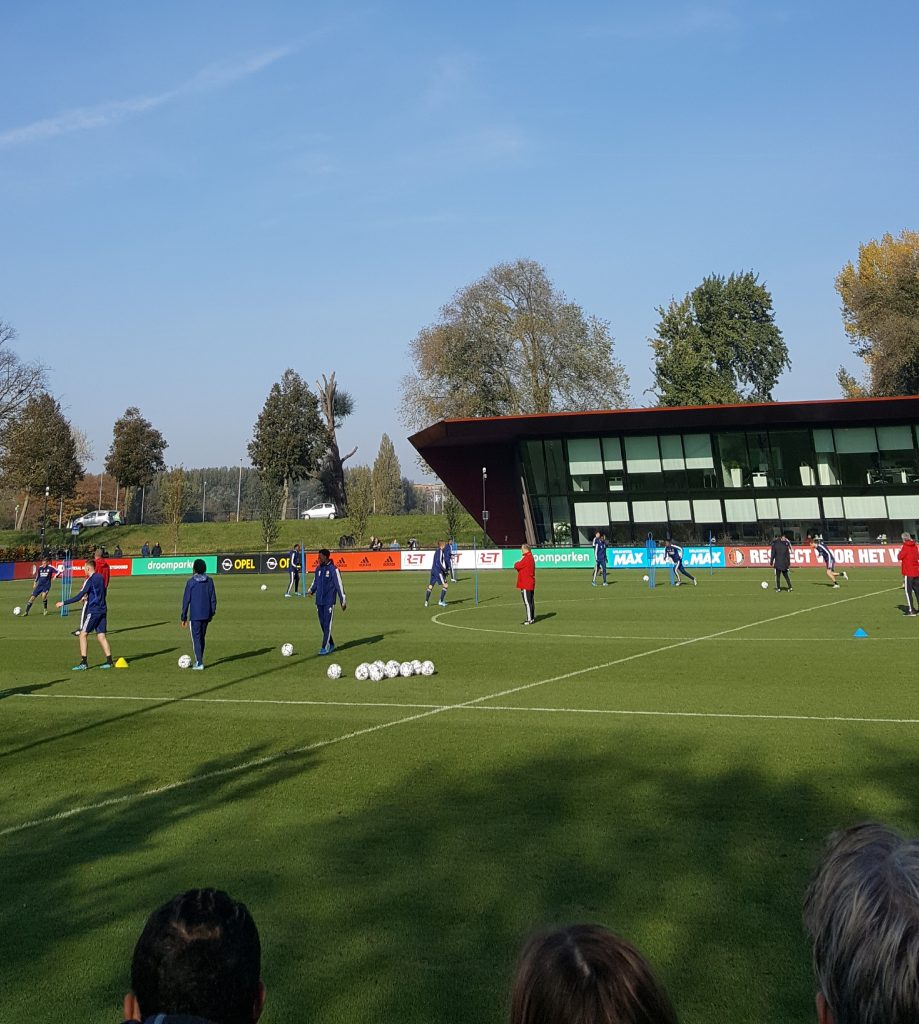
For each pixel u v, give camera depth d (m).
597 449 56.59
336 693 13.76
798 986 4.68
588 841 6.86
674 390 78.44
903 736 10.09
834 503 54.75
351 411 94.69
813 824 7.11
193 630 16.81
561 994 1.78
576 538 57.22
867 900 1.71
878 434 54.28
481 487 61.94
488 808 7.75
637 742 10.08
